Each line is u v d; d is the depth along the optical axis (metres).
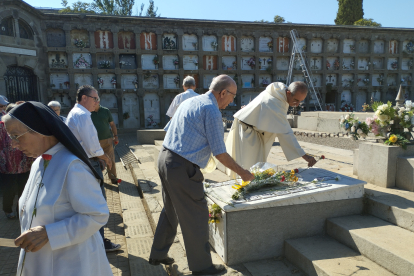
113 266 2.75
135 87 16.41
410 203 2.70
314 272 2.29
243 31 17.34
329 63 18.72
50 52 14.96
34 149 1.38
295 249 2.51
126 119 16.56
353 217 2.82
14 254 3.03
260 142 3.48
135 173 5.83
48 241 1.30
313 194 2.71
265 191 2.79
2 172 3.90
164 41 16.50
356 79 18.97
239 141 3.43
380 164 3.25
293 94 3.14
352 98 19.11
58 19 14.77
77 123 2.87
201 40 16.89
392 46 19.44
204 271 2.28
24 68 14.18
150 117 16.78
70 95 15.27
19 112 1.31
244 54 17.48
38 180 1.41
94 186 1.41
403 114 3.25
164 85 16.81
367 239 2.34
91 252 1.43
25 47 13.88
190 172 2.13
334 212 2.83
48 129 1.35
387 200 2.79
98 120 5.16
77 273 1.35
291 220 2.69
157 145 7.52
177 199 2.13
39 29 14.47
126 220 3.74
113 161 5.48
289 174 2.95
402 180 3.14
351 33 18.58
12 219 4.03
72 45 15.25
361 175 3.53
